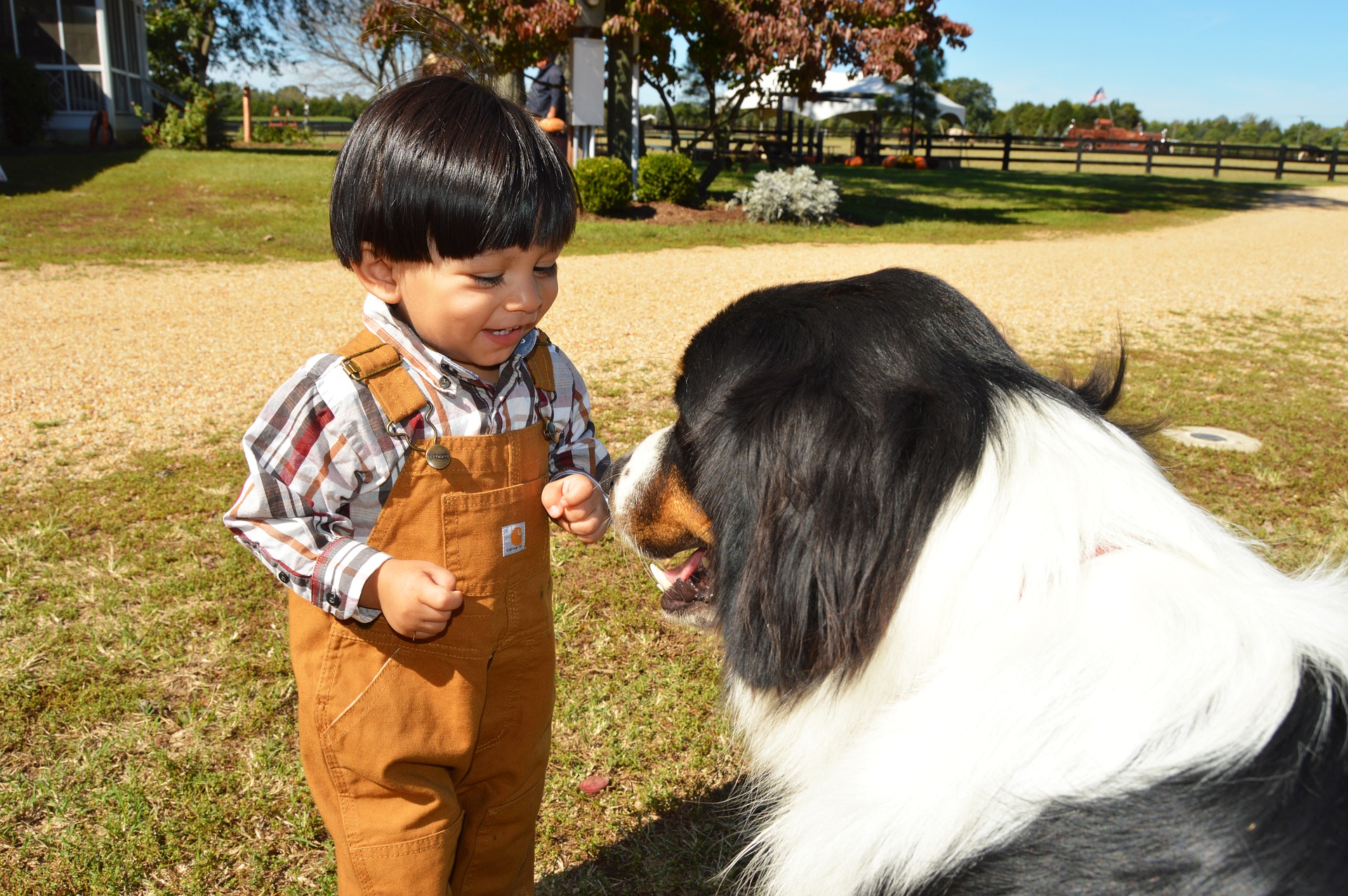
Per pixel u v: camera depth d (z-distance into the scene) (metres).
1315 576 1.56
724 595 1.52
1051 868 1.12
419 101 1.45
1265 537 4.01
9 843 2.30
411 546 1.57
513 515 1.64
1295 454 5.09
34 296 8.21
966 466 1.32
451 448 1.56
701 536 1.72
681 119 41.94
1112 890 1.08
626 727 2.82
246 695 2.86
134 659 3.00
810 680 1.41
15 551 3.66
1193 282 10.93
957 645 1.28
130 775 2.50
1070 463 1.35
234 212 13.39
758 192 15.01
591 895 2.24
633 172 15.76
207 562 3.66
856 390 1.37
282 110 51.38
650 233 13.26
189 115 24.77
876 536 1.31
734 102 19.27
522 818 1.83
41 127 21.52
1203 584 1.28
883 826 1.25
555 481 1.71
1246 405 5.97
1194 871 1.06
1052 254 12.89
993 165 39.09
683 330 7.83
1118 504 1.34
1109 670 1.20
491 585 1.62
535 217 1.44
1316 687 1.17
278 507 1.49
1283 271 11.90
